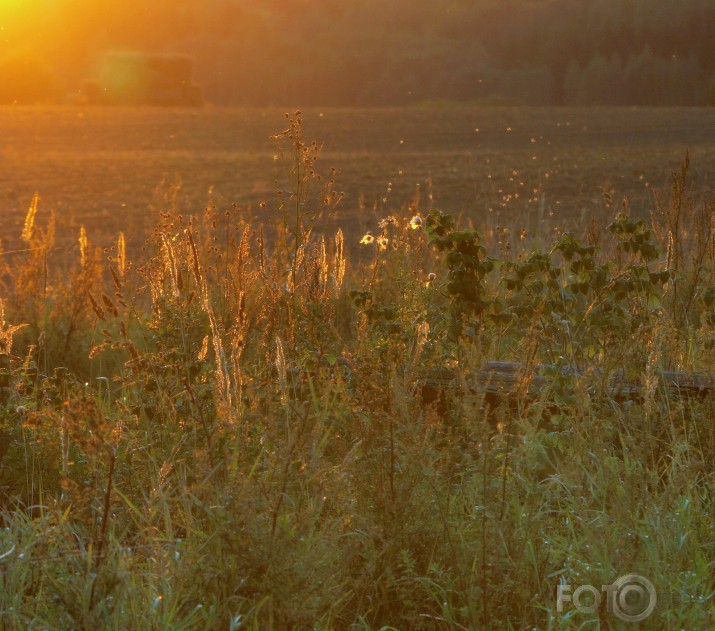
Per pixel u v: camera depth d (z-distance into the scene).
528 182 47.00
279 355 7.65
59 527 6.62
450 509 7.37
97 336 13.52
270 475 7.15
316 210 11.38
